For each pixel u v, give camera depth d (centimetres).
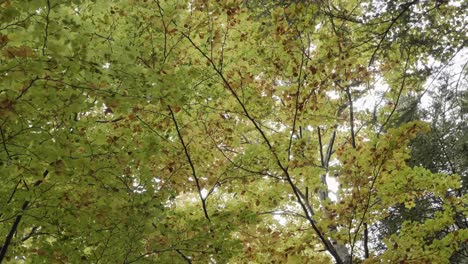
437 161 751
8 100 240
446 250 396
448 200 439
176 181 425
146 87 279
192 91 365
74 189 316
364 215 430
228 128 449
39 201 310
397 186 423
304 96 437
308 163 437
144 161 340
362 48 507
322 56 437
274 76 451
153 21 360
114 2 327
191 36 402
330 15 457
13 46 240
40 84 249
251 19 444
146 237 354
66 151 276
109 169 307
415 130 399
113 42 306
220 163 440
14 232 346
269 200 447
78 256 338
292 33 421
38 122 279
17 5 230
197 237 357
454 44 470
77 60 246
